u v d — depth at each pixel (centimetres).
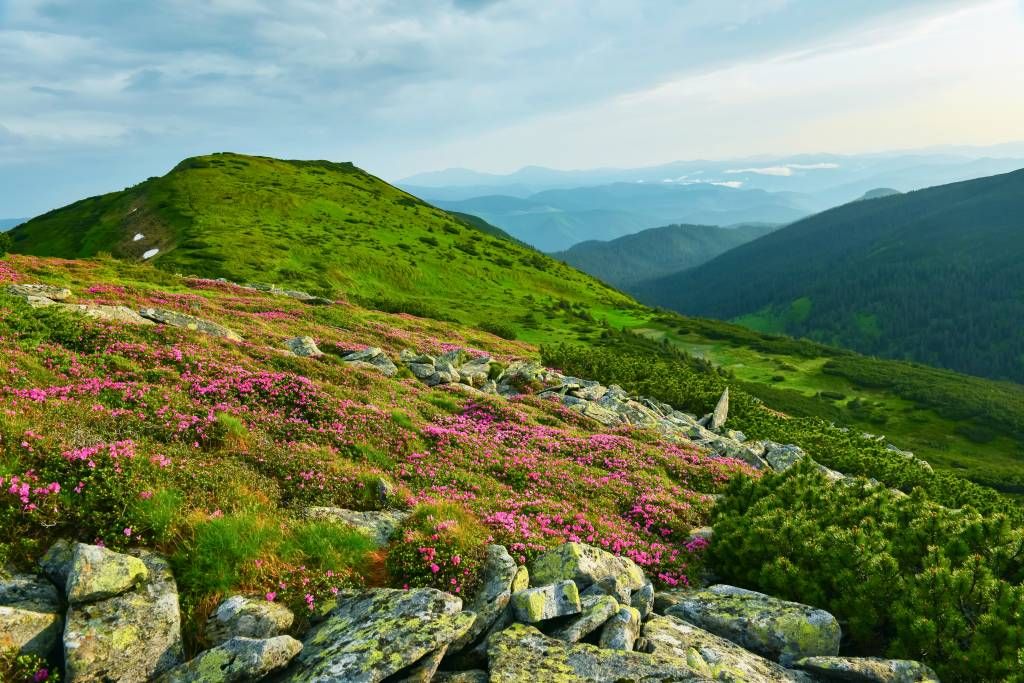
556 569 1295
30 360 1778
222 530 1098
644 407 4594
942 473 4253
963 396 14538
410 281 15175
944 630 1169
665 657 1013
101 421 1454
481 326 10550
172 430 1573
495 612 1100
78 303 3134
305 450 1755
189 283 6525
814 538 1578
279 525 1225
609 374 5950
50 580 921
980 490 3603
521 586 1202
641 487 2359
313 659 880
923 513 1664
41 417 1314
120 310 3005
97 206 18750
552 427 3050
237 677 809
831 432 5319
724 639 1212
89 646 809
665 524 2050
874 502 1828
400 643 893
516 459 2309
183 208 16662
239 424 1762
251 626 931
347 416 2216
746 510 2014
